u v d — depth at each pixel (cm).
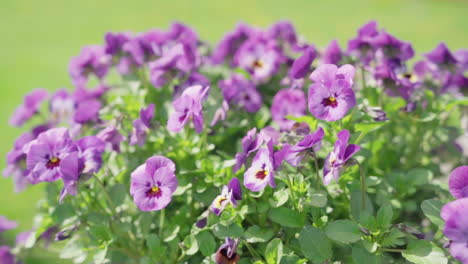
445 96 102
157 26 341
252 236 89
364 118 94
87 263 97
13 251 99
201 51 116
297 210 89
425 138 104
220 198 88
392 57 100
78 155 90
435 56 102
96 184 96
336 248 90
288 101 100
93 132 104
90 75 112
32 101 114
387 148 100
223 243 89
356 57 101
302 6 361
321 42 281
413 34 281
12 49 295
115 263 99
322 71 88
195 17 355
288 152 87
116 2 399
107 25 346
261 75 108
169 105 102
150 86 108
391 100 105
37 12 377
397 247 92
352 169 92
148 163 88
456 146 104
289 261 87
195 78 102
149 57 108
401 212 97
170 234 92
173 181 88
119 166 100
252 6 370
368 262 86
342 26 310
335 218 92
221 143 102
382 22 309
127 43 107
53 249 100
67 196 97
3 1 404
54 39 315
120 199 94
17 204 140
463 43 260
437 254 85
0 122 191
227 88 102
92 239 94
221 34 311
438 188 95
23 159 99
